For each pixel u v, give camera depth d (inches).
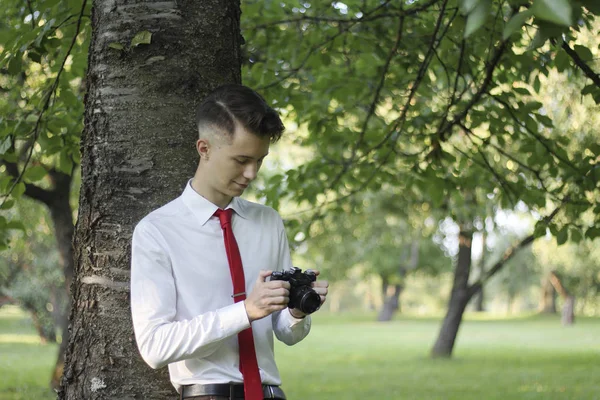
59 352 454.3
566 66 189.8
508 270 1598.2
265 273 93.8
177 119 122.9
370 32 247.1
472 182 272.4
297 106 263.3
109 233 120.7
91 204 123.0
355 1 253.8
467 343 973.2
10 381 547.5
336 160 287.7
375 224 906.7
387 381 575.5
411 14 207.0
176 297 98.2
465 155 237.5
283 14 262.7
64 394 122.0
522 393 482.9
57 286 852.6
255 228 104.8
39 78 263.1
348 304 3034.0
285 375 634.2
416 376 603.5
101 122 123.8
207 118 97.0
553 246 887.7
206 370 97.5
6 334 1170.6
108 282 119.6
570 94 386.6
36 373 609.3
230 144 95.4
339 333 1269.7
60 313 861.2
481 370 632.4
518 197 243.4
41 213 550.3
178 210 101.3
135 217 120.6
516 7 127.6
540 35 87.9
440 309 2454.5
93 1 130.5
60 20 172.4
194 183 102.1
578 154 230.8
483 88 204.7
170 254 97.8
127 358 117.9
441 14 180.2
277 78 254.7
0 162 297.1
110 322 118.9
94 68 126.2
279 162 691.4
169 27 123.8
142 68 123.2
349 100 276.4
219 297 98.8
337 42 253.0
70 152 207.6
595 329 1302.9
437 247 1397.6
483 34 201.2
